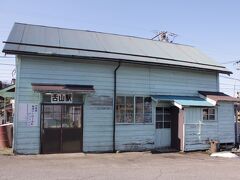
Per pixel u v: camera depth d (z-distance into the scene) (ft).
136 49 61.82
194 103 58.85
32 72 48.62
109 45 59.57
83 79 52.13
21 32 54.49
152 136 57.72
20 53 46.60
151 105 58.03
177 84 61.57
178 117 59.21
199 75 64.80
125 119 55.42
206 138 60.80
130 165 41.29
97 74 53.36
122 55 55.88
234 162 47.70
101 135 52.95
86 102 52.08
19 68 47.93
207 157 53.11
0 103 95.76
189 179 32.76
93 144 52.26
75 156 47.67
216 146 59.57
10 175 31.91
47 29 59.67
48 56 48.98
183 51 70.74
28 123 48.06
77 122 51.29
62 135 50.14
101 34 65.05
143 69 57.77
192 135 58.85
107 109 53.72
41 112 48.91
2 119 90.89
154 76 58.95
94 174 33.83
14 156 45.47
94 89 52.39
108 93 54.03
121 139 54.65
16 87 47.55
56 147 49.60
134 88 56.54
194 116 59.36
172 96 60.29
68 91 48.62
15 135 47.26
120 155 50.70
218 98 61.77
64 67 50.90
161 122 59.88
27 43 49.67
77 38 58.70
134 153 53.36
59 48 51.26
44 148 48.83
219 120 63.36
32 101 48.42
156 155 52.70
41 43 51.24
